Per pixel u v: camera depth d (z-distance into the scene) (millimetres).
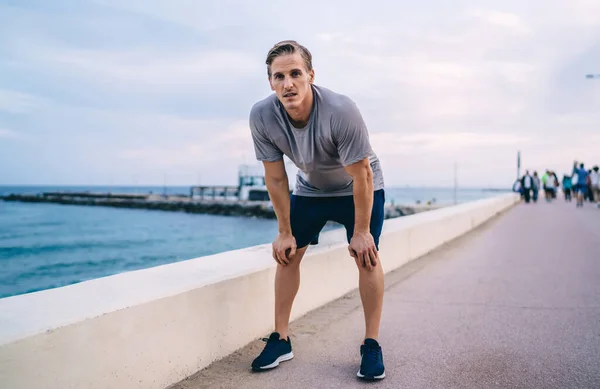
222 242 33594
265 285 3016
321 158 2432
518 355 2734
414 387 2301
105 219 58219
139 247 30641
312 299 3684
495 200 15953
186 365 2363
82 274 20516
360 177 2342
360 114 2260
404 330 3229
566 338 3027
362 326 3285
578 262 5938
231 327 2699
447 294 4316
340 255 4137
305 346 2885
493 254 6777
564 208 18844
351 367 2557
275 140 2416
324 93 2279
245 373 2449
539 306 3842
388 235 5438
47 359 1670
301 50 2201
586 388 2283
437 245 7656
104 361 1895
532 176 25562
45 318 1771
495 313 3643
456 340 3012
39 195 123938
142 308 2078
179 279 2510
